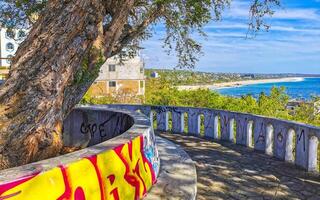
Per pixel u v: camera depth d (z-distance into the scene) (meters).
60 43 4.37
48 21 4.45
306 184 6.33
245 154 8.74
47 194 3.10
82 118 8.27
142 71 54.84
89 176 3.65
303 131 7.37
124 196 4.20
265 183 6.36
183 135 11.79
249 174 6.93
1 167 4.01
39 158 4.30
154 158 5.64
